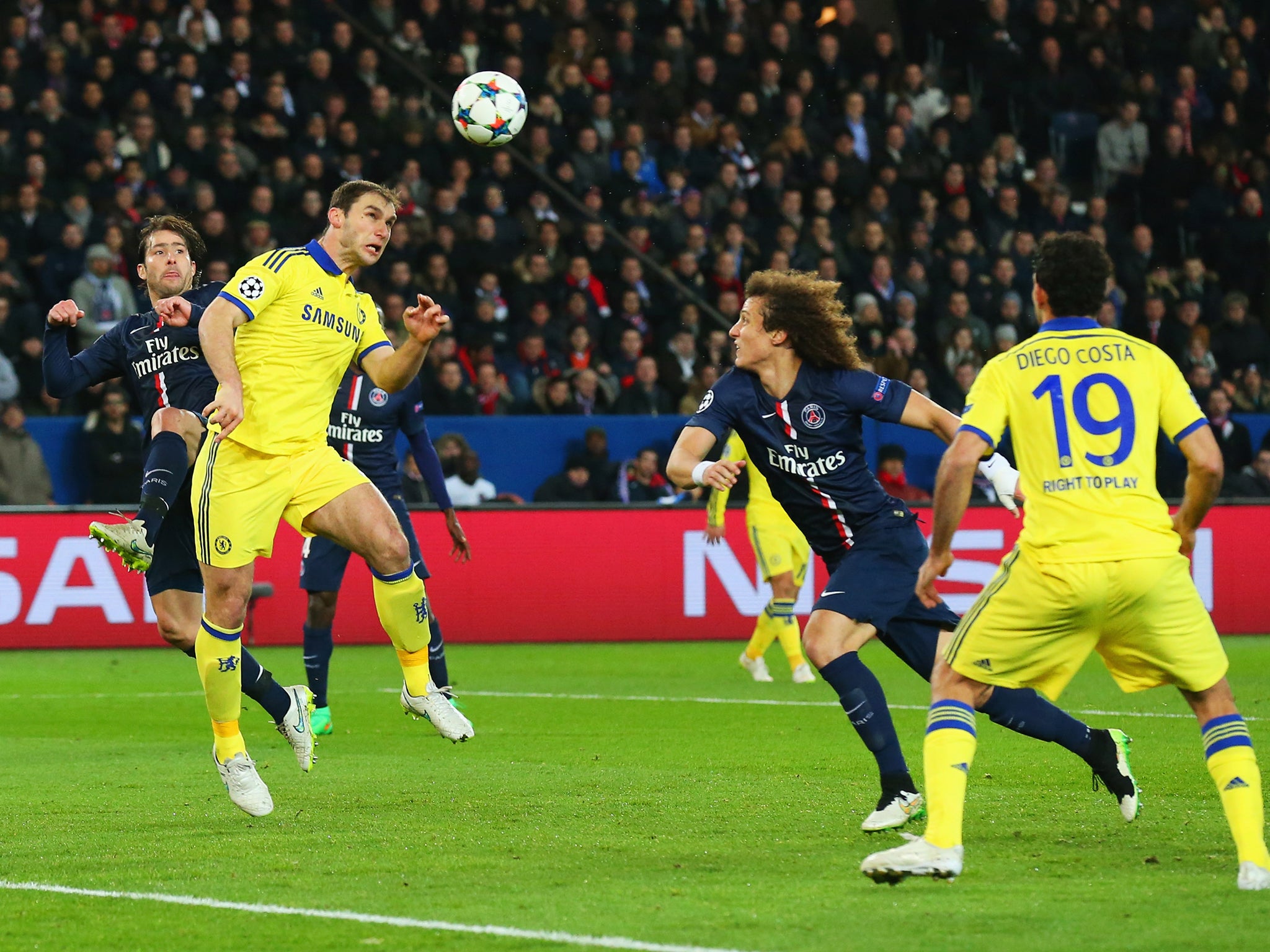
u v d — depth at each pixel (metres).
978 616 15.74
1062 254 16.03
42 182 59.00
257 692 20.91
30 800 21.69
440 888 15.77
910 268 64.19
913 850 15.10
